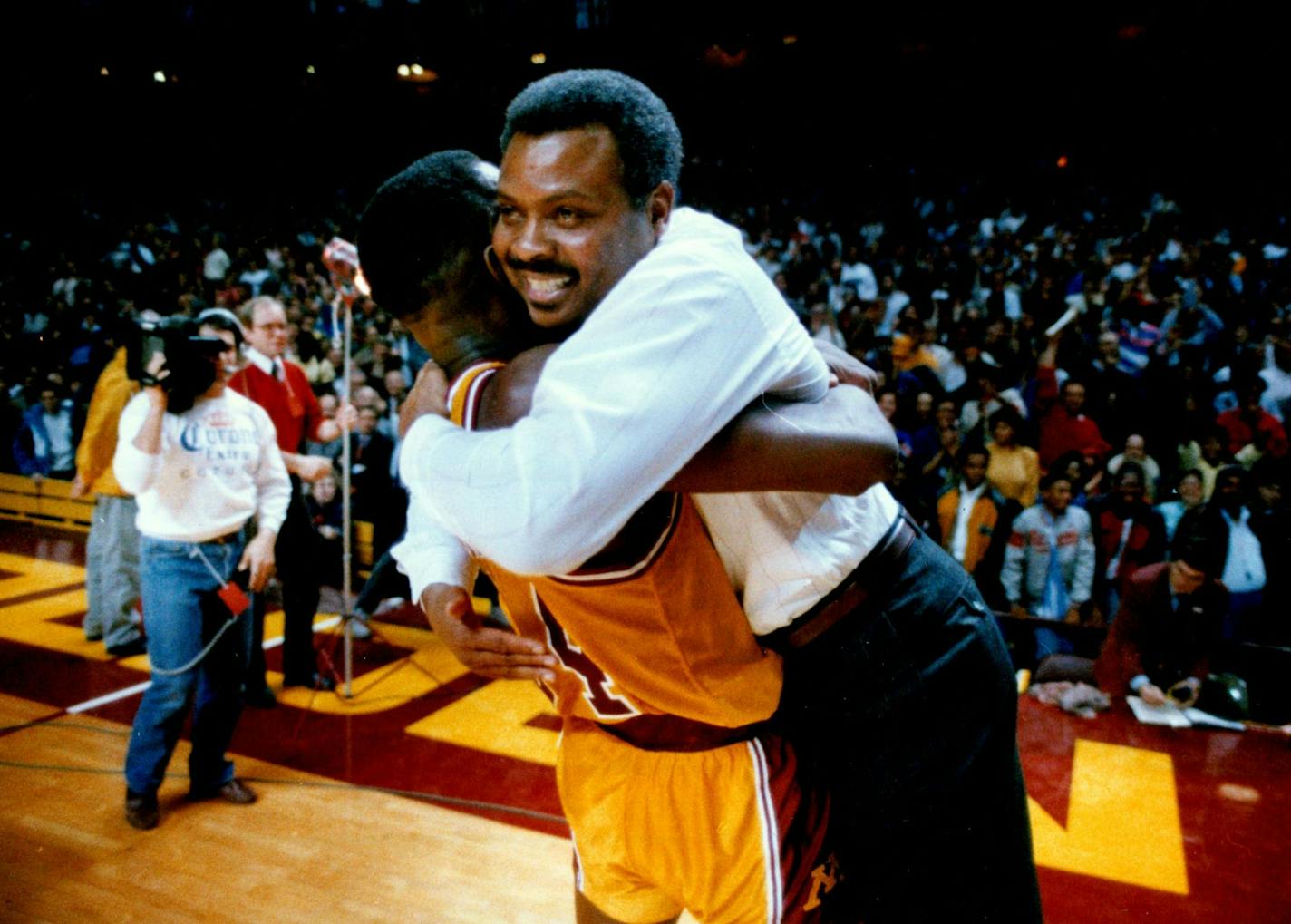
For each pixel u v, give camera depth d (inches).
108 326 348.8
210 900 91.6
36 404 286.4
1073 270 358.0
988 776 41.6
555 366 29.0
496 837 105.3
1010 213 511.8
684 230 31.3
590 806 48.4
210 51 588.7
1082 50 587.5
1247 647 159.5
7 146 539.5
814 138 651.5
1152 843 109.0
